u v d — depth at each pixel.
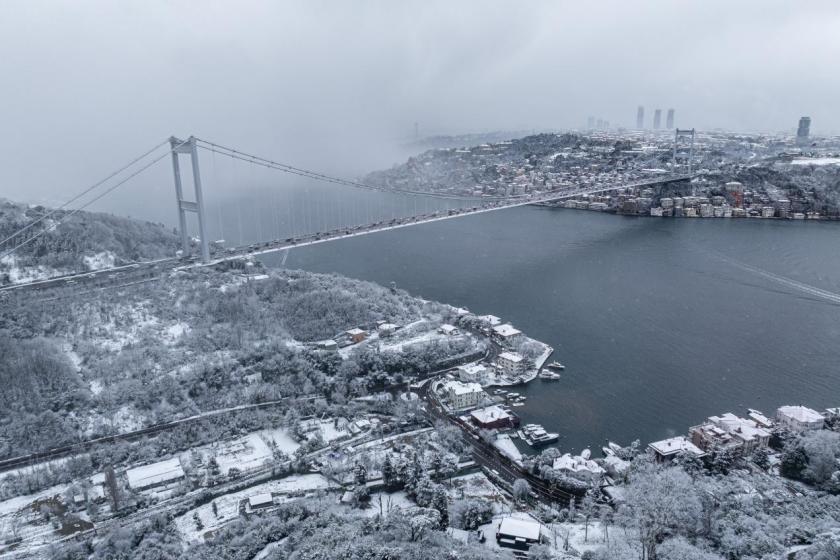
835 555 105.88
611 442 164.50
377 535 121.56
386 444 165.62
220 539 129.38
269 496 143.50
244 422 174.25
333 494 144.75
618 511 130.62
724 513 126.62
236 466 156.50
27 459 156.75
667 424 173.00
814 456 144.75
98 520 137.62
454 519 132.62
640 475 136.62
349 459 157.50
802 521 122.12
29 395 170.25
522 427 173.88
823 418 166.88
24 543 130.62
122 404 175.50
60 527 135.25
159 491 147.12
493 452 163.62
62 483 149.62
